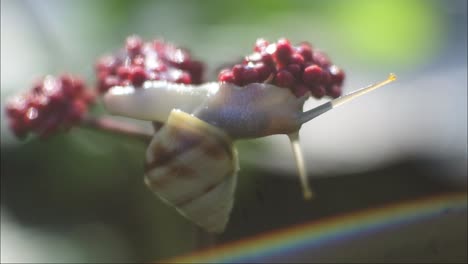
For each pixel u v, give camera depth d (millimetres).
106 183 282
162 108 172
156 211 279
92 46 281
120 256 270
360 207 276
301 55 168
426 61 307
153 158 167
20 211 274
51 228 271
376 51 286
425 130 296
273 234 265
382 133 296
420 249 245
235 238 266
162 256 274
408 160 288
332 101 168
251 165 275
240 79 166
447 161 289
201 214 171
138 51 182
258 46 169
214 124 166
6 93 274
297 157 181
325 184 283
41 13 289
